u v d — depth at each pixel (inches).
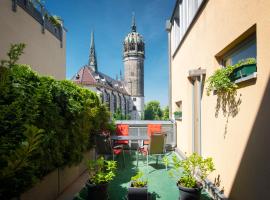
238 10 143.9
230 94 157.8
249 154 130.2
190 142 284.2
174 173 254.5
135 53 3678.6
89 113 259.9
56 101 179.2
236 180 147.0
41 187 150.4
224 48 168.7
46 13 515.8
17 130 114.8
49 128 158.6
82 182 217.3
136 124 446.9
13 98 120.1
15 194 120.9
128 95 3499.0
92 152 293.3
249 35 141.0
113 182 224.4
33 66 448.5
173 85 433.4
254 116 125.1
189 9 295.3
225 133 166.1
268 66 111.3
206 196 182.7
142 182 171.0
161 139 277.0
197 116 252.4
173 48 435.5
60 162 176.1
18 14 396.8
